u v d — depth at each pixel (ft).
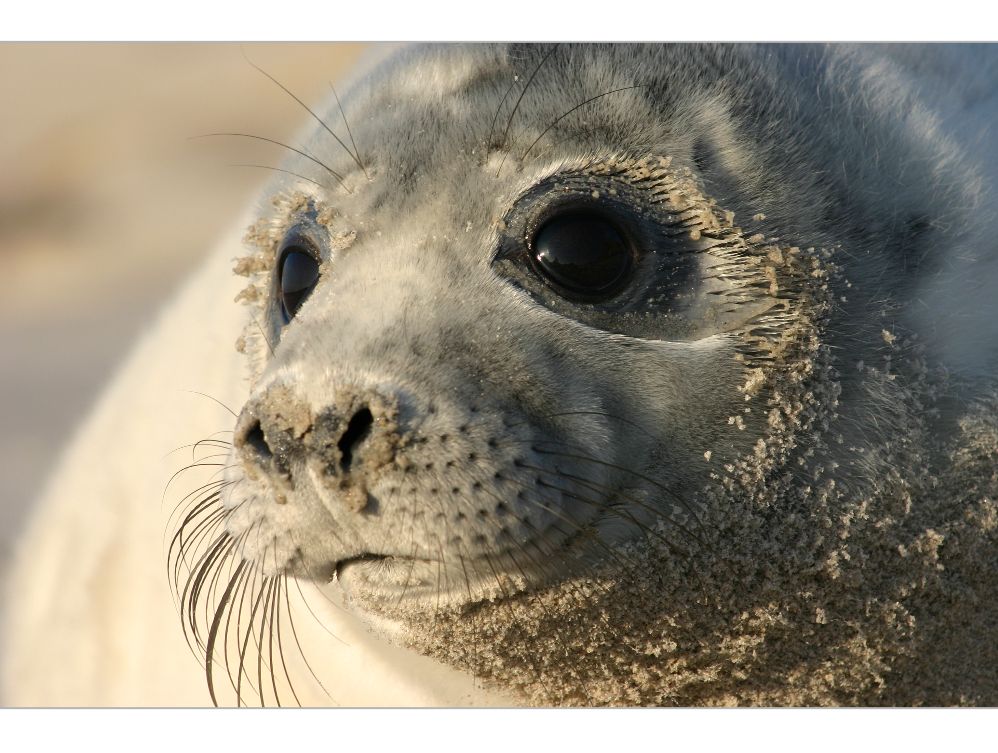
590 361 4.61
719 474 4.64
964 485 4.70
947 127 4.82
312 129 4.92
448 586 4.60
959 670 4.77
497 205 4.65
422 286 4.61
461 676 4.78
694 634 4.69
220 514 4.87
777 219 4.67
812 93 4.75
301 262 4.75
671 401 4.62
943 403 4.69
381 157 4.69
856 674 4.74
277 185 4.92
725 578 4.66
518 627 4.66
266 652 5.01
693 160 4.66
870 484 4.66
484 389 4.57
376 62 4.92
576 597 4.64
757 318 4.64
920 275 4.71
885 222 4.71
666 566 4.65
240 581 5.02
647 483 4.63
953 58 4.91
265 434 4.56
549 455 4.58
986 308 4.73
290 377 4.57
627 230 4.64
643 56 4.71
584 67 4.70
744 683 4.74
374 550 4.57
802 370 4.64
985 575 4.73
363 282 4.64
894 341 4.68
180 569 5.14
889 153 4.75
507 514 4.56
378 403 4.53
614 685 4.74
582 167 4.65
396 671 4.84
